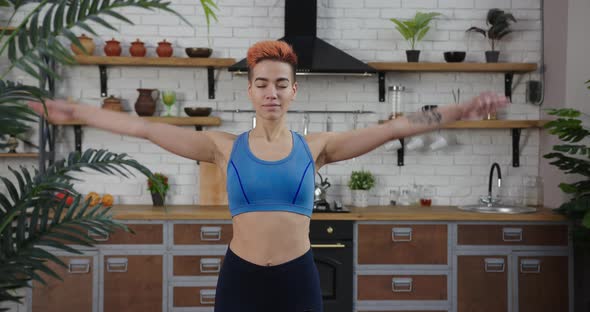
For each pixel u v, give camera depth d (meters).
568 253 3.64
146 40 4.19
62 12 1.28
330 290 3.63
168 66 4.13
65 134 4.14
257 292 1.62
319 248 3.60
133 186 4.18
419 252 3.63
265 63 1.56
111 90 4.16
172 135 1.65
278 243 1.61
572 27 3.87
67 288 3.54
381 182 4.27
